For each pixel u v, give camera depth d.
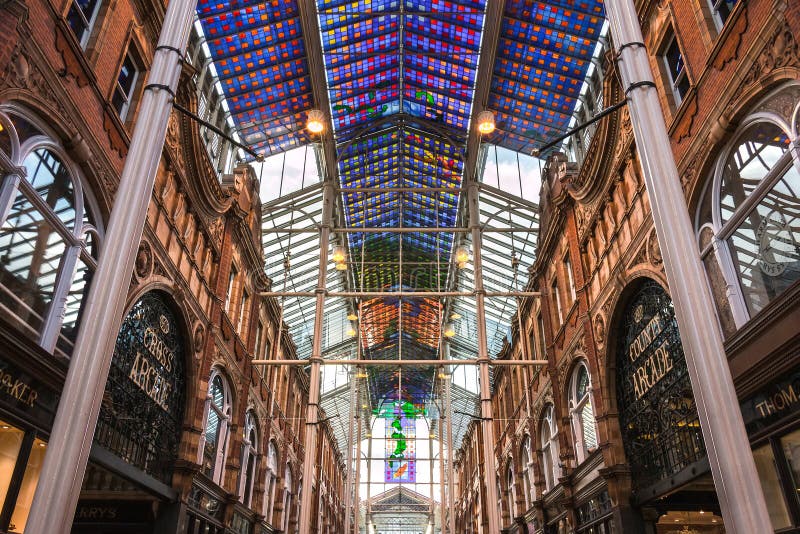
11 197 7.94
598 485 14.43
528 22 18.27
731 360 9.18
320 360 20.11
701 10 10.10
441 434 31.25
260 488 20.89
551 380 18.69
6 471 7.99
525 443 23.08
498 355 28.45
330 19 19.53
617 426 14.06
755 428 8.81
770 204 8.64
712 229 10.13
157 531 12.74
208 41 18.50
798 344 7.58
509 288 28.02
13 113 8.02
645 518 12.88
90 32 10.03
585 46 18.33
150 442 12.45
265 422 22.08
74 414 5.57
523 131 22.50
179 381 14.08
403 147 27.44
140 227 6.61
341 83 22.45
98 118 9.95
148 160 6.85
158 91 7.22
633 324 13.54
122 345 11.29
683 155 10.73
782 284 8.38
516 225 24.03
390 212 31.39
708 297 5.63
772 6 8.04
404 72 23.23
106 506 12.82
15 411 7.96
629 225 13.32
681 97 11.34
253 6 17.80
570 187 17.06
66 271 9.47
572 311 16.94
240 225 18.05
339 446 47.66
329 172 23.75
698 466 10.27
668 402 11.82
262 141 23.20
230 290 18.39
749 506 4.77
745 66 8.76
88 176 9.87
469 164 24.28
